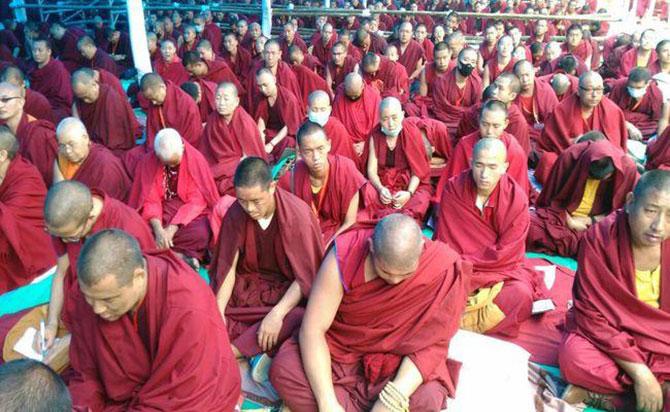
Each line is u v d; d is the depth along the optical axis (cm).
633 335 340
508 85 690
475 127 741
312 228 384
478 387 338
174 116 714
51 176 574
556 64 1125
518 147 557
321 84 1033
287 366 321
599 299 349
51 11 1677
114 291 248
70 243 353
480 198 443
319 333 315
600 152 498
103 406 294
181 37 1356
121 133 746
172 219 508
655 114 858
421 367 305
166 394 273
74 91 708
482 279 406
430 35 1552
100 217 351
